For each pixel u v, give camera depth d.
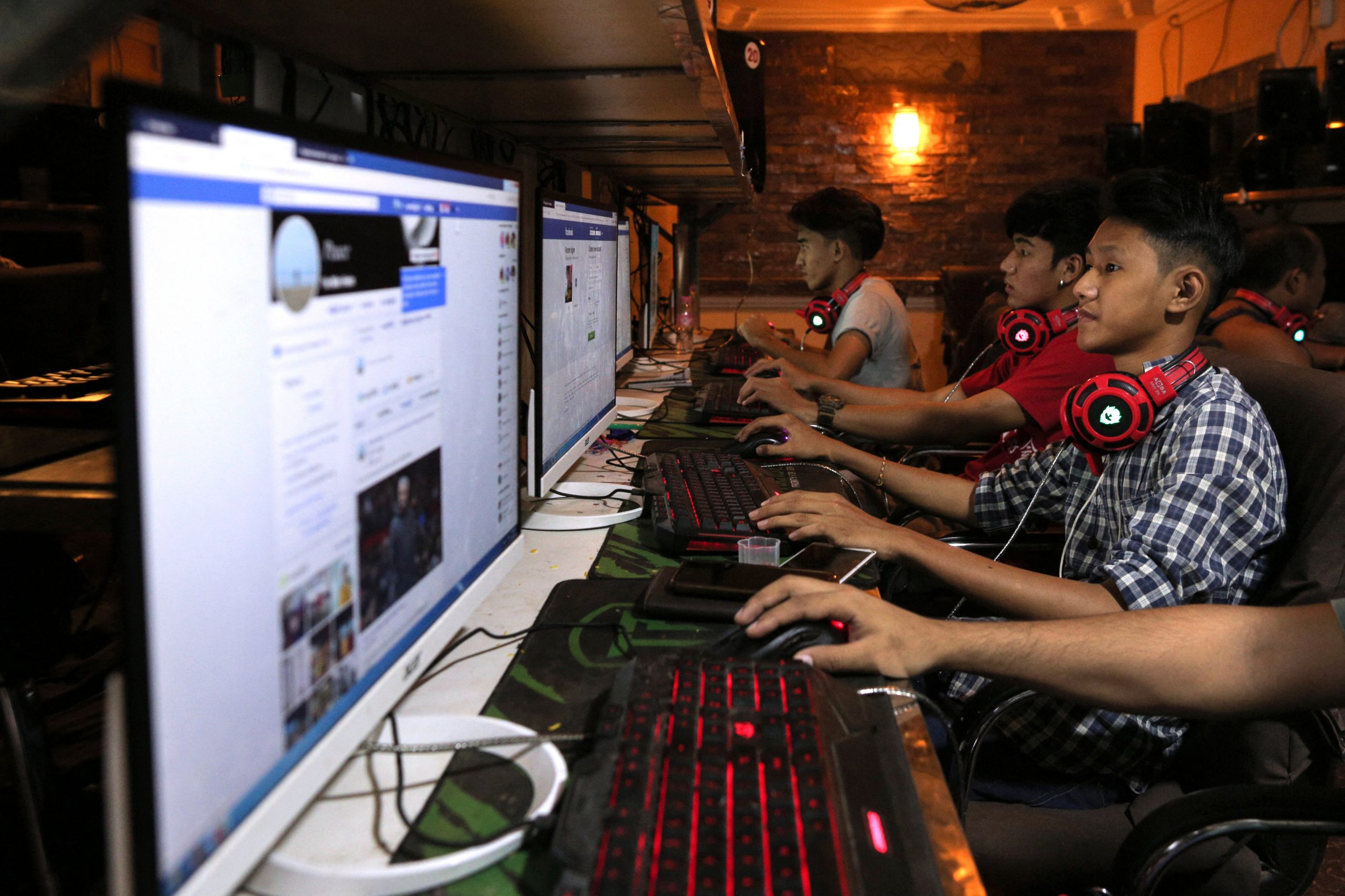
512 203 0.98
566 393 1.44
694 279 4.49
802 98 6.19
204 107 0.43
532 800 0.66
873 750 0.68
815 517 1.24
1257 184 4.51
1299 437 1.10
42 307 1.76
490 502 0.94
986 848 1.04
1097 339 1.18
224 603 0.48
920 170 6.23
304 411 0.56
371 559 0.66
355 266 0.61
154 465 0.41
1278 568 1.07
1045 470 1.53
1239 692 0.87
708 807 0.59
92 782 1.59
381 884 0.56
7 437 1.39
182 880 0.45
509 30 1.01
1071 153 6.18
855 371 2.83
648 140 1.94
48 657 1.47
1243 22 5.02
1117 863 0.79
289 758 0.55
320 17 0.96
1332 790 0.77
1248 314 2.77
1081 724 1.09
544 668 0.88
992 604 1.14
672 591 1.03
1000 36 6.09
